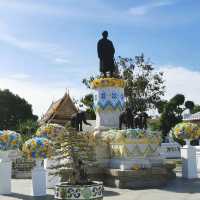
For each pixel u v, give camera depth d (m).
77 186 8.99
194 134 16.66
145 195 12.30
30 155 12.91
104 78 17.39
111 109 17.00
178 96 39.28
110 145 15.45
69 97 42.16
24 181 17.80
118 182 13.99
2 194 13.41
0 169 13.59
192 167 16.72
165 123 38.81
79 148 10.08
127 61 45.88
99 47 17.81
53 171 14.30
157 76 46.56
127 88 45.66
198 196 12.00
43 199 12.33
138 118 16.81
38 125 35.69
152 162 15.11
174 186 14.27
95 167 15.09
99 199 9.18
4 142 13.55
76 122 16.36
